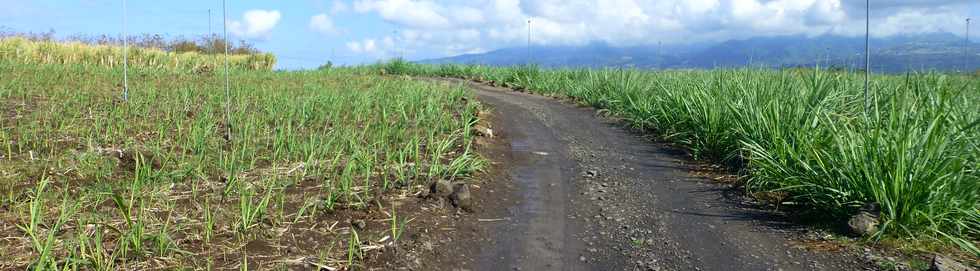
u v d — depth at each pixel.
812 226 4.73
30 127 7.19
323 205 4.77
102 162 5.68
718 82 9.83
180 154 6.29
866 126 5.33
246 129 7.05
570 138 9.09
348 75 22.30
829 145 5.62
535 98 16.00
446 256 4.07
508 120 10.87
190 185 5.20
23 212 4.27
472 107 11.39
